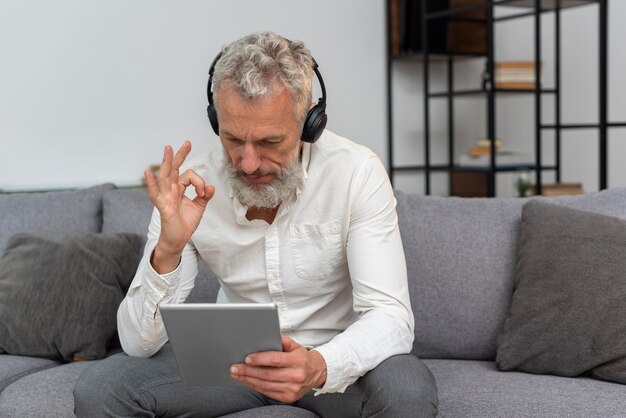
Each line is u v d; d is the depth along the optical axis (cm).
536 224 203
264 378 143
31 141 380
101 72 395
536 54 454
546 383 179
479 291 207
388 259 172
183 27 415
